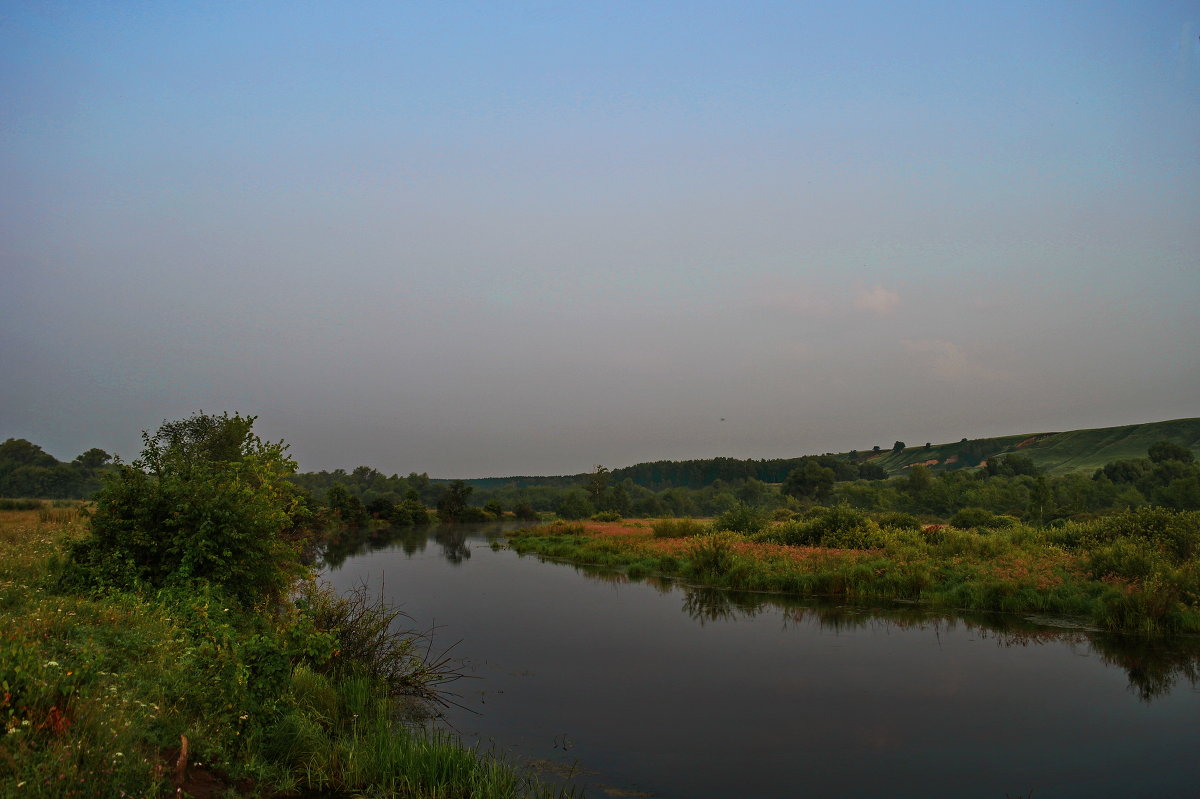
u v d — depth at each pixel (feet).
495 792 22.71
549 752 27.89
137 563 35.04
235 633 27.91
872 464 554.05
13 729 15.56
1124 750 27.71
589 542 123.03
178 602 31.71
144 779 17.02
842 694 35.32
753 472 615.16
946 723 30.94
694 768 26.21
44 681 17.99
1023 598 56.54
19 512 114.32
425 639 48.19
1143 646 44.09
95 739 17.20
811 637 48.21
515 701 34.47
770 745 28.60
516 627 52.54
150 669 23.36
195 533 35.24
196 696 22.97
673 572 85.20
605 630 51.26
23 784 14.25
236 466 40.75
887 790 24.29
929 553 76.38
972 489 315.17
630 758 27.22
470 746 28.30
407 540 160.66
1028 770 25.91
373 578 83.87
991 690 35.58
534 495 477.36
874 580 64.80
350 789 22.26
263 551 37.83
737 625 52.70
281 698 24.89
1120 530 70.59
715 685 37.01
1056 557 67.26
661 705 33.81
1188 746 28.02
